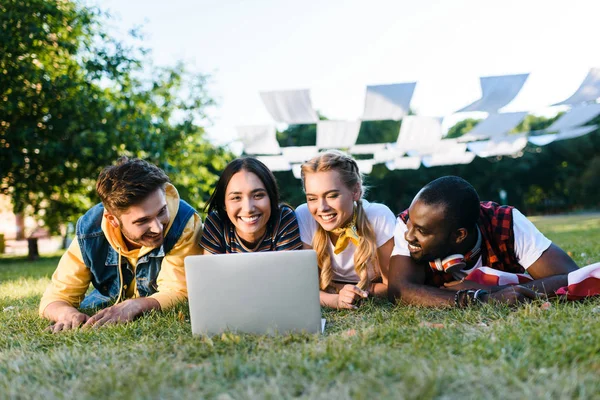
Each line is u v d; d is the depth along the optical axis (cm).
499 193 3516
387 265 305
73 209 1320
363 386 136
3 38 1027
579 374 141
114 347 198
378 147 1034
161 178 259
